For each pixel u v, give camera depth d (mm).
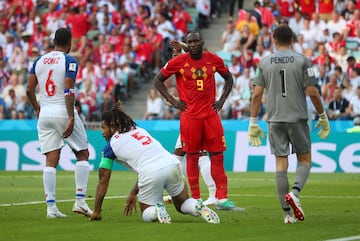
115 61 62938
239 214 26641
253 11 61750
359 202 30469
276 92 24250
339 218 25062
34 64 26547
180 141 28969
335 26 59438
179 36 65625
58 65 26062
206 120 28062
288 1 61812
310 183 39656
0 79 65188
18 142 52969
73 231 22047
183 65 27953
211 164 28344
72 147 26391
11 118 61156
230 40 61938
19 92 62781
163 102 57156
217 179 28172
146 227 22656
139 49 63812
